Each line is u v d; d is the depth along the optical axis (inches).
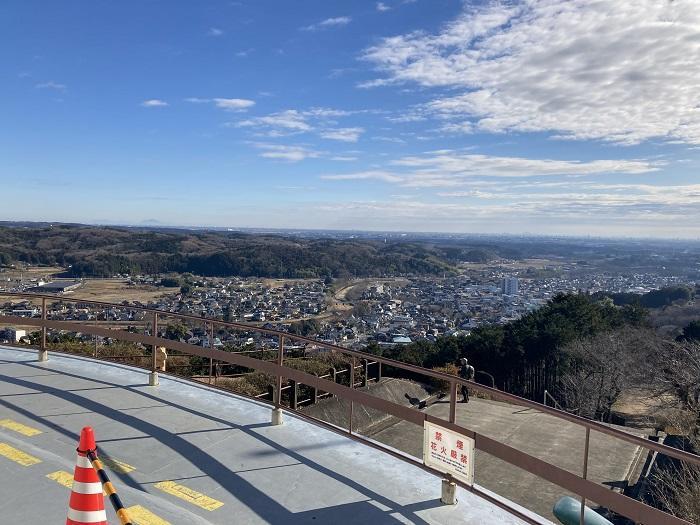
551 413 135.4
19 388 258.7
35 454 176.4
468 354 1316.4
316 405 427.5
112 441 197.8
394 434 410.3
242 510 152.6
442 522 149.4
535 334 1263.5
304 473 177.2
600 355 1088.8
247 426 217.9
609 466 394.6
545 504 328.5
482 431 435.2
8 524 133.0
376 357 181.8
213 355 241.9
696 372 836.0
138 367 304.7
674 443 672.4
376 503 158.6
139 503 148.0
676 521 118.6
